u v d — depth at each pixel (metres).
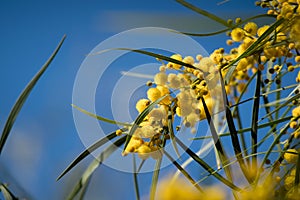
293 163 0.73
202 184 0.71
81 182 0.72
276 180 0.72
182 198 0.69
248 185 0.72
